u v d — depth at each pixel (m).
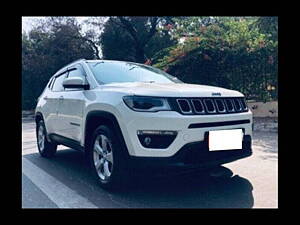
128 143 3.30
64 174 4.52
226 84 11.24
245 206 3.21
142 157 3.23
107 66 4.59
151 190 3.69
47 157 5.82
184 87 3.75
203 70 11.34
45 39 25.62
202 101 3.45
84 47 26.02
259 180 4.03
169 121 3.19
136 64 5.12
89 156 4.08
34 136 9.26
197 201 3.35
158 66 12.58
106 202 3.35
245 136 3.79
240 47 10.84
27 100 23.45
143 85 3.83
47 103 5.57
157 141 3.22
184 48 11.76
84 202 3.37
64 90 5.03
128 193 3.60
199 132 3.30
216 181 4.00
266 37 11.48
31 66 23.42
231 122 3.61
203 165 3.28
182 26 16.77
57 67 24.86
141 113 3.25
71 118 4.53
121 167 3.44
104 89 3.86
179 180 4.04
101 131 3.72
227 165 4.79
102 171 3.85
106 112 3.57
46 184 4.02
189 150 3.23
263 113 11.16
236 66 11.03
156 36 23.58
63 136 4.91
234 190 3.67
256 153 5.63
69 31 25.27
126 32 24.03
